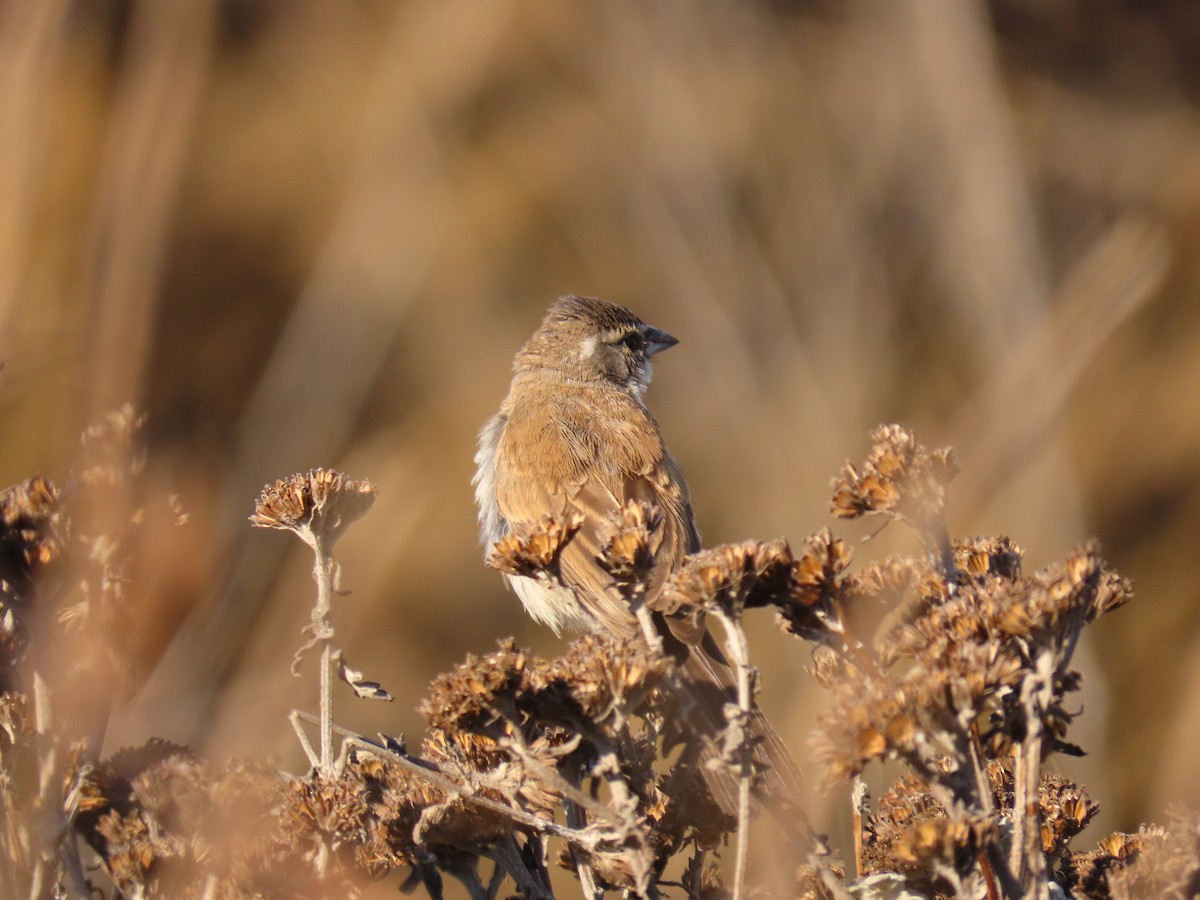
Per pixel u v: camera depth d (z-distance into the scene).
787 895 5.24
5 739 5.33
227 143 17.94
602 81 18.20
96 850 5.44
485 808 5.46
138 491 5.69
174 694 5.83
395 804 5.62
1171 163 20.58
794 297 15.66
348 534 9.47
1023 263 15.16
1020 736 4.57
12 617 5.68
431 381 16.77
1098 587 4.86
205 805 5.27
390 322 14.54
